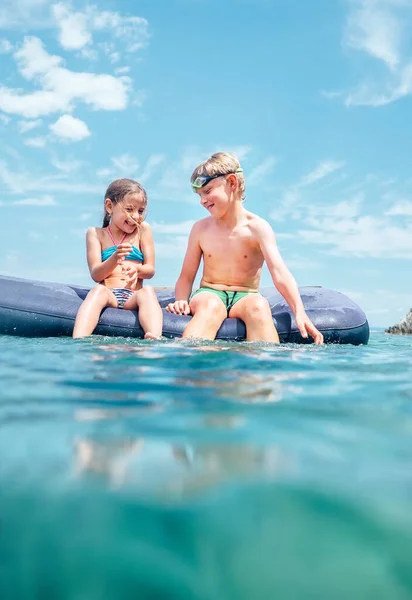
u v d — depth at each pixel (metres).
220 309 3.96
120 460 1.03
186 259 4.58
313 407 1.51
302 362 2.53
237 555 0.71
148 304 4.12
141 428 1.26
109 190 4.89
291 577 0.67
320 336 3.92
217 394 1.68
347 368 2.38
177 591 0.65
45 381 1.88
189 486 0.91
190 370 2.16
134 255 4.80
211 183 4.25
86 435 1.20
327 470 0.99
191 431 1.24
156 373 2.08
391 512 0.82
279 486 0.91
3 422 1.31
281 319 4.45
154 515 0.80
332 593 0.65
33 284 4.63
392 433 1.24
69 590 0.65
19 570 0.68
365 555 0.71
